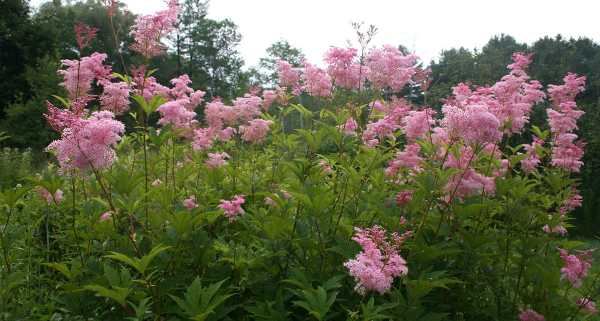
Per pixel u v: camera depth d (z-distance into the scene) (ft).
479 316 21.09
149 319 18.28
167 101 25.21
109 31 177.17
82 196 26.58
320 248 19.44
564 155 25.40
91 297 17.74
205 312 14.89
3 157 60.34
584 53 181.98
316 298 15.66
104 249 20.31
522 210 23.08
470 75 119.65
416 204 20.75
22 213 26.09
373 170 23.61
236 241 22.02
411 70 25.21
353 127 25.84
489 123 19.22
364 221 21.84
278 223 18.72
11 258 20.85
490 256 21.63
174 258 19.02
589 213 70.44
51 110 16.72
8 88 126.52
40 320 17.85
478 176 21.77
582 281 22.02
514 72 24.50
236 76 233.14
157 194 21.94
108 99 22.29
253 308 16.90
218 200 22.99
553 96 27.14
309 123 27.30
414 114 23.13
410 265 18.75
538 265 20.62
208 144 28.07
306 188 20.03
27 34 131.23
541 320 20.83
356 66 25.93
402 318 16.42
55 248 26.76
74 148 16.66
